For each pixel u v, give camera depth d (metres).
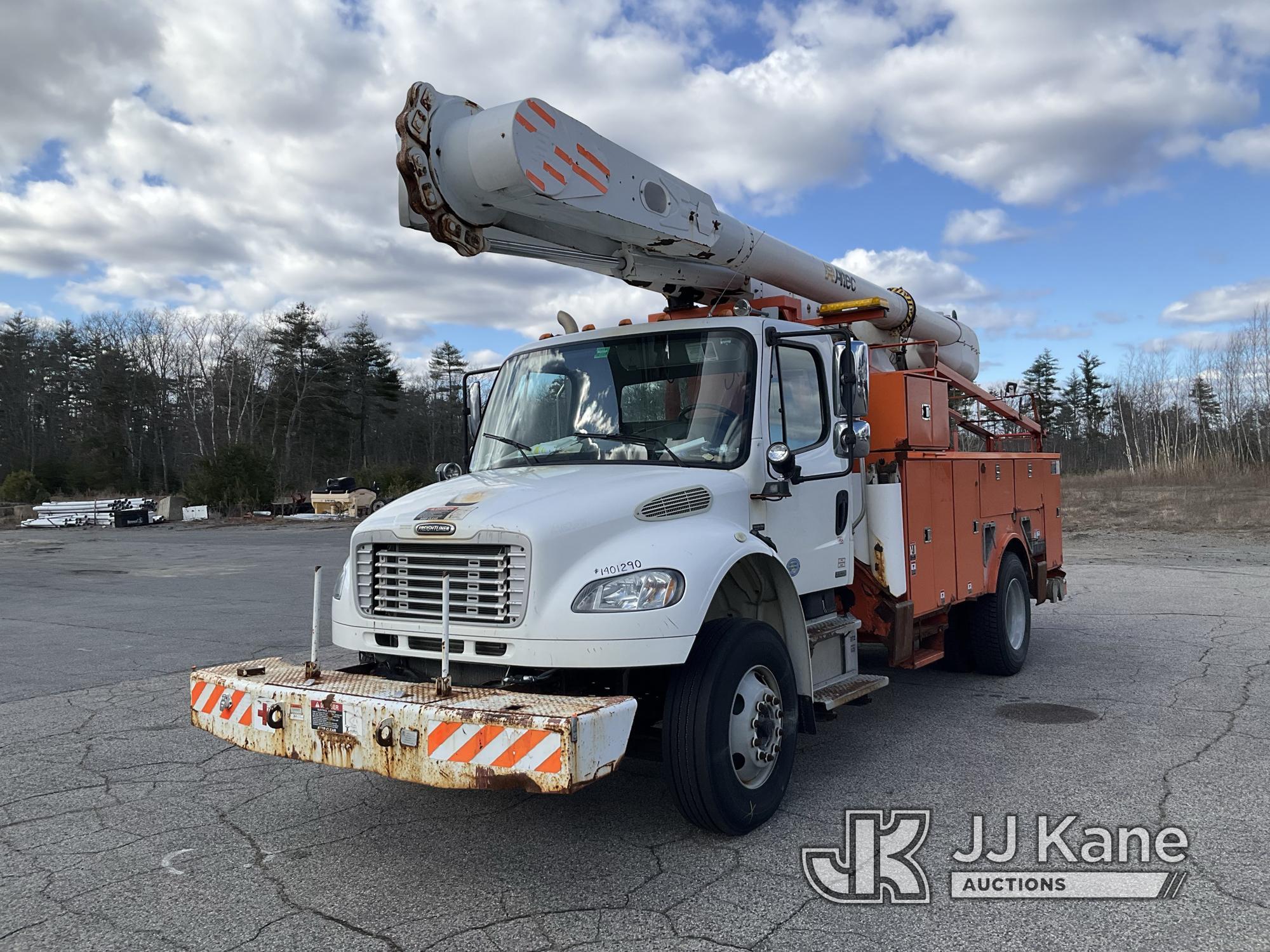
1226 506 26.22
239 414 70.75
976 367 10.01
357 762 3.75
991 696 6.96
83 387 78.50
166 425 74.44
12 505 56.00
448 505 4.34
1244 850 3.95
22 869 4.04
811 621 5.43
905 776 5.11
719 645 4.17
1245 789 4.71
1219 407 62.69
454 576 4.17
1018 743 5.68
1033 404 10.25
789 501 5.16
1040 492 8.71
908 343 7.50
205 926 3.46
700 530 4.36
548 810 4.72
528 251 5.28
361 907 3.61
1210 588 12.48
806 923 3.40
